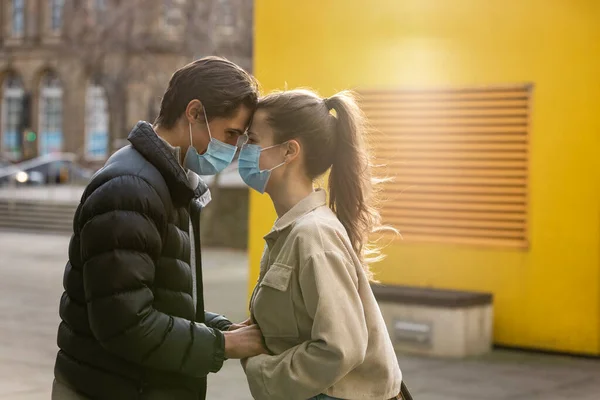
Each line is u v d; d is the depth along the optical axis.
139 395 2.80
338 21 10.29
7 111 49.97
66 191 33.25
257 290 2.84
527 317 9.40
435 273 9.81
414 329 9.02
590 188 9.11
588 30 9.09
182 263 2.89
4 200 29.36
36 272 16.91
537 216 9.37
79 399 2.88
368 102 10.14
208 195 3.21
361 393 2.77
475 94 9.65
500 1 9.49
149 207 2.74
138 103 39.72
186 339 2.72
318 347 2.63
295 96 2.87
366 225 2.97
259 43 10.66
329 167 2.94
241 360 2.86
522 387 7.74
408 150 9.98
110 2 32.28
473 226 9.69
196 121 2.89
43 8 48.50
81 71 46.91
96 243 2.68
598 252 9.07
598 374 8.34
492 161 9.60
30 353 8.88
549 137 9.30
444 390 7.56
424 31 9.86
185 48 26.80
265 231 10.66
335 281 2.67
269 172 2.86
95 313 2.66
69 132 47.44
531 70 9.37
